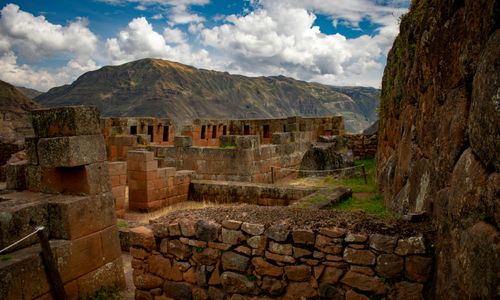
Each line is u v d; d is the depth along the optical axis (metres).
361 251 4.31
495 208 2.73
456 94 4.01
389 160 9.23
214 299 5.14
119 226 9.12
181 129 21.12
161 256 5.54
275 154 16.77
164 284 5.52
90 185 6.10
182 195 13.62
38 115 6.20
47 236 5.51
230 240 5.03
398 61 9.45
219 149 15.38
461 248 3.14
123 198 11.47
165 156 16.69
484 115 2.96
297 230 4.63
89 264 6.00
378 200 9.38
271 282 4.79
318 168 16.05
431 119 5.16
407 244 4.09
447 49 4.46
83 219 5.93
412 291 4.07
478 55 3.40
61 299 5.30
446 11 4.56
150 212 12.12
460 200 3.31
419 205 5.13
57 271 5.31
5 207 5.41
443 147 4.25
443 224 3.79
